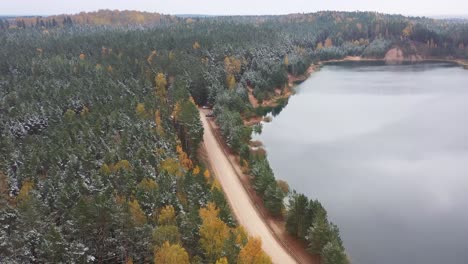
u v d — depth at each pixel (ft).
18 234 169.17
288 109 575.38
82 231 175.63
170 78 542.98
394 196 315.37
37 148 299.58
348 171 360.28
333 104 601.21
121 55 626.23
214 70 588.91
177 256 159.43
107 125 340.80
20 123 363.97
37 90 460.96
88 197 212.23
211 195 244.83
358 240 258.57
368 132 469.57
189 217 200.44
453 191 323.78
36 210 190.29
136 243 179.73
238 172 346.13
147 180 242.17
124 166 256.52
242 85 581.94
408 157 392.27
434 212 294.05
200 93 529.04
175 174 262.88
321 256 223.92
